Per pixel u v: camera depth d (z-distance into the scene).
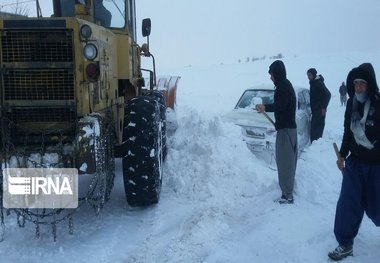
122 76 6.99
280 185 5.98
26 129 4.97
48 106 4.90
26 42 4.84
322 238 4.83
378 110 4.24
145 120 5.95
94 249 5.11
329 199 5.99
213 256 4.62
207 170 7.04
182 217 5.88
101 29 5.78
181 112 15.20
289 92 5.87
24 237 5.41
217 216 5.63
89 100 5.08
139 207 6.32
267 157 8.75
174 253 4.82
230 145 8.02
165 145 7.93
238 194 6.57
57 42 4.86
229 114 9.66
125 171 5.92
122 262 4.78
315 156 7.97
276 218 5.39
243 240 4.96
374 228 5.04
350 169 4.41
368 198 4.40
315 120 10.49
